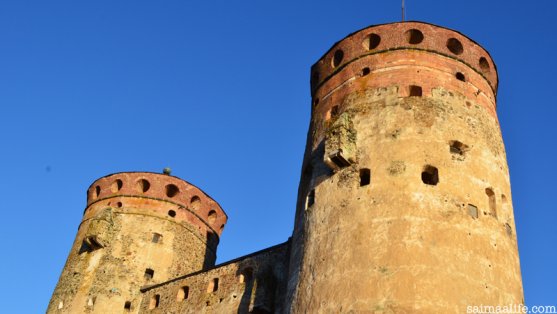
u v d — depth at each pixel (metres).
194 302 39.84
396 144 28.17
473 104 30.98
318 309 25.03
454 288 23.86
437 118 29.16
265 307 34.56
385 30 32.91
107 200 49.03
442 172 27.28
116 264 44.69
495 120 31.94
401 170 27.16
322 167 30.19
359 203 26.88
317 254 26.89
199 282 40.75
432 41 32.19
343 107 31.50
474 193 27.28
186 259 47.69
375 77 31.52
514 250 27.27
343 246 25.97
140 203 48.31
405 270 24.08
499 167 29.61
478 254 25.34
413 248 24.66
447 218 25.78
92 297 42.88
